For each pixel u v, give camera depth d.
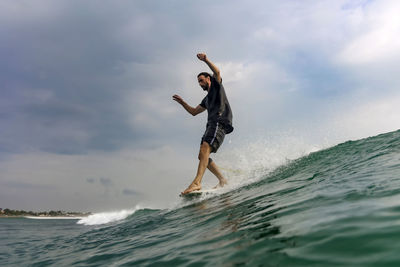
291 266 1.22
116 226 5.31
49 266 2.82
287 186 3.66
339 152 5.15
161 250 2.29
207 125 5.70
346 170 3.54
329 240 1.39
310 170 4.40
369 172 3.03
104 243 3.59
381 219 1.50
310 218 1.87
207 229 2.57
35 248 4.41
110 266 2.21
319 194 2.54
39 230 10.72
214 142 5.46
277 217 2.16
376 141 5.14
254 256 1.48
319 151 5.87
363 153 4.47
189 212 4.09
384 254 1.11
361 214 1.66
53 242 4.93
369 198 1.99
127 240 3.37
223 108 5.66
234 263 1.46
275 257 1.38
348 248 1.25
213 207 3.80
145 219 5.00
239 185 5.13
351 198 2.11
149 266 1.89
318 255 1.26
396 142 4.52
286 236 1.64
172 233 2.95
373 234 1.32
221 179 5.75
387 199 1.86
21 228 12.95
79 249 3.54
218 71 5.57
